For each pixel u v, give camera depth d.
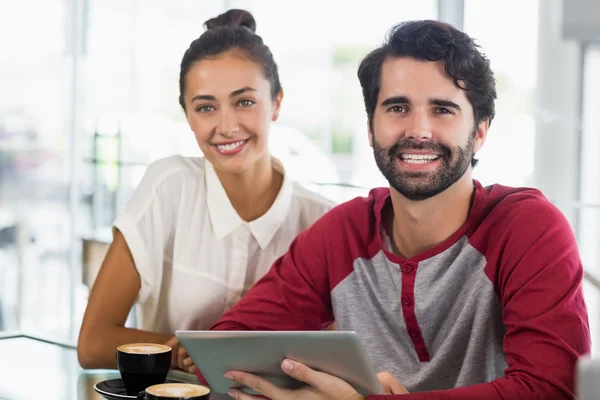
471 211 1.52
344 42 3.60
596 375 0.84
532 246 1.43
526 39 2.83
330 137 3.69
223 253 1.88
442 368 1.55
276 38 3.77
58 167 4.14
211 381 1.45
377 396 1.33
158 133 4.03
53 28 4.09
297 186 2.00
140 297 1.88
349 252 1.65
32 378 1.49
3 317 4.15
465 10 2.97
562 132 2.81
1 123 4.11
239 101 1.81
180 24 4.00
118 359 1.39
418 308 1.55
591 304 2.78
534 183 2.86
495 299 1.49
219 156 1.83
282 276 1.72
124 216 1.84
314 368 1.33
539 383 1.32
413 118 1.47
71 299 4.09
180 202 1.88
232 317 1.71
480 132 1.53
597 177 2.80
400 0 3.33
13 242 4.16
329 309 1.73
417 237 1.56
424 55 1.45
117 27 4.07
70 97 4.11
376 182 3.56
